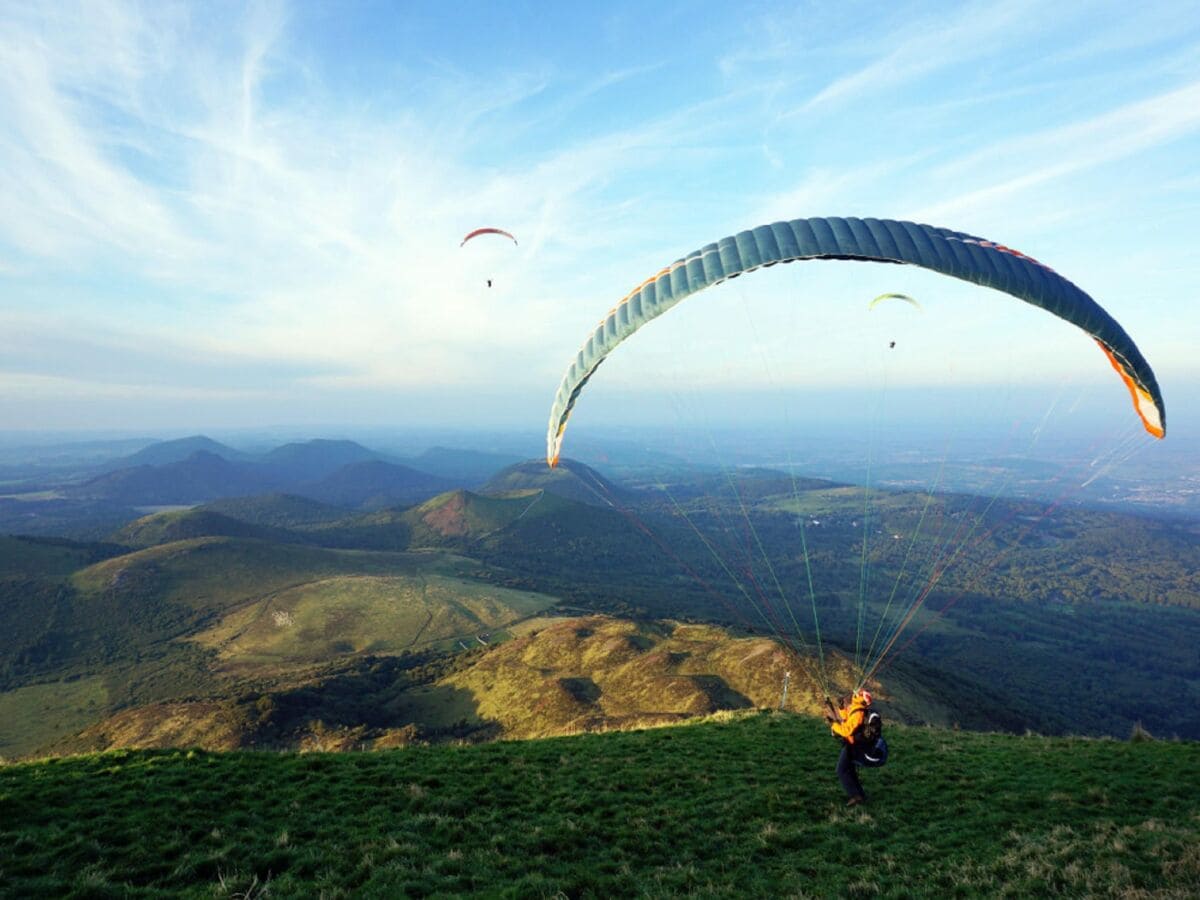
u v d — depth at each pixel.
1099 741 17.41
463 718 75.31
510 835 11.15
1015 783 13.44
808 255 12.98
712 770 14.83
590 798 12.98
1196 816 11.16
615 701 66.88
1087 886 8.45
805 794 13.25
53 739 103.62
